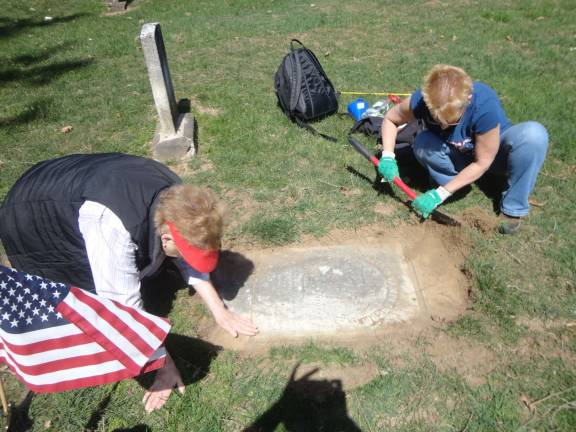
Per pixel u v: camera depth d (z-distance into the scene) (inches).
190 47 259.3
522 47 232.7
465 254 115.2
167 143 152.3
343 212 128.6
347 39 256.5
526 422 80.7
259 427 83.0
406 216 126.9
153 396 87.6
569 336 94.0
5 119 188.5
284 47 249.8
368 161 148.0
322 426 82.4
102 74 233.8
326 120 171.2
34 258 85.7
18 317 70.5
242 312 102.5
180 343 97.6
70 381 76.6
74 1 422.6
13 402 88.4
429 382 87.4
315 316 101.2
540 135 108.8
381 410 84.0
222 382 89.9
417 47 238.7
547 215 123.7
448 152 120.8
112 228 72.3
